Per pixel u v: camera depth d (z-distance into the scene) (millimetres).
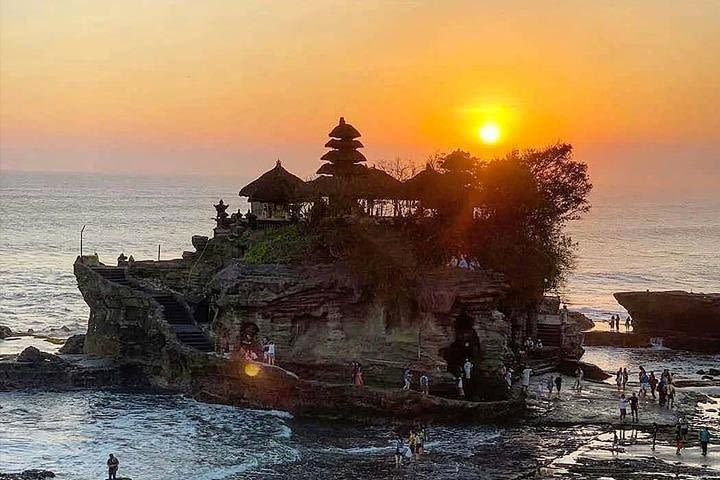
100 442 73375
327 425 78750
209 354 86000
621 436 76688
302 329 88125
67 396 88500
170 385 90562
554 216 100438
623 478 65312
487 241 93500
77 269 103125
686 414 83625
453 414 79312
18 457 69438
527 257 94438
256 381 83125
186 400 86438
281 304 87562
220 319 90875
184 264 107875
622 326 144750
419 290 85312
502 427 78500
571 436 76125
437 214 91000
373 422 79125
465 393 84062
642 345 128500
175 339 90750
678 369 110188
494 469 67188
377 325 86688
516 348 95375
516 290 94062
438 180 91812
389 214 96125
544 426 79062
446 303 84562
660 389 86688
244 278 88750
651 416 82062
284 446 72438
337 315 87312
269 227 102562
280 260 90188
